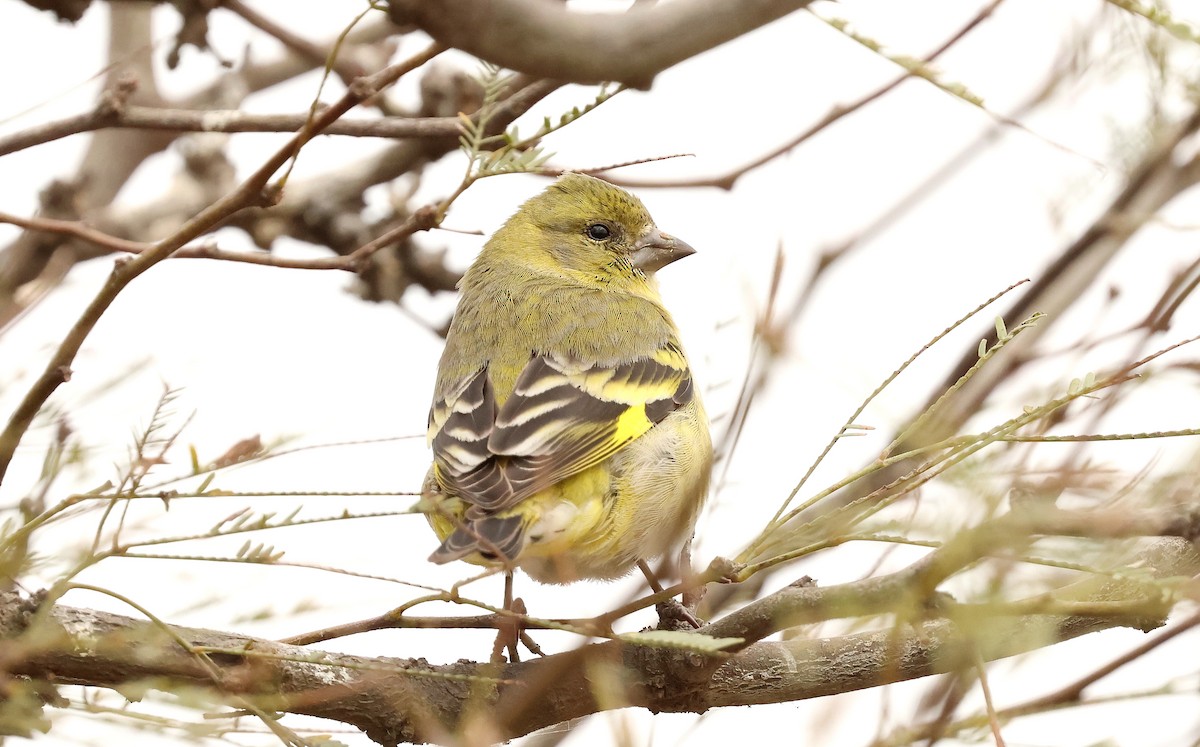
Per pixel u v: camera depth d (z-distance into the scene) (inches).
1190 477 233.0
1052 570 232.5
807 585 323.3
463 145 329.4
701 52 269.1
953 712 309.7
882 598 264.5
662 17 263.9
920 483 259.0
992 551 225.8
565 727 378.6
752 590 417.7
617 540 432.8
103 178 596.7
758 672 357.7
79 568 252.4
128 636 278.2
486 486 407.5
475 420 439.8
